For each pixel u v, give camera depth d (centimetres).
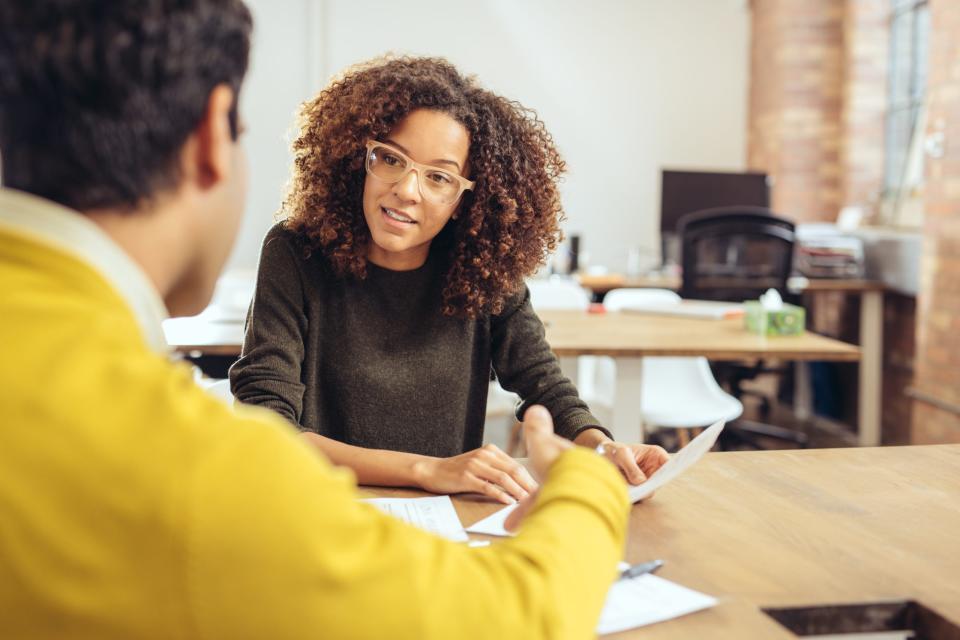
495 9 621
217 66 61
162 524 51
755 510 125
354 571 54
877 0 541
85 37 57
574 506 70
